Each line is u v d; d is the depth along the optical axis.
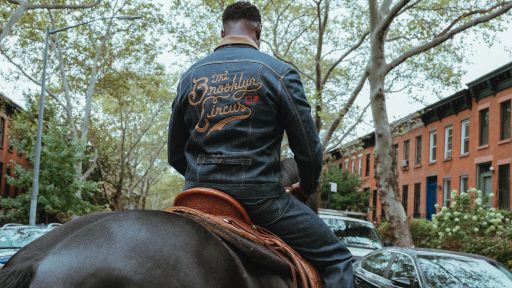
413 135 35.69
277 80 2.79
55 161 25.12
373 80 16.23
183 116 2.98
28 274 1.97
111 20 30.98
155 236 2.18
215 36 25.58
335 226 13.26
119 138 52.00
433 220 16.45
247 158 2.69
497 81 25.84
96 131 44.12
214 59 2.93
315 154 2.80
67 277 1.96
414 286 7.79
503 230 15.02
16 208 25.92
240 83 2.79
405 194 36.91
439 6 20.66
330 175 38.50
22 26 29.62
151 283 2.04
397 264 8.66
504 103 25.69
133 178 55.81
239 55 2.90
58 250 2.06
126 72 34.06
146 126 51.31
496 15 15.00
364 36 22.33
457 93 28.80
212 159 2.72
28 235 13.50
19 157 40.62
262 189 2.69
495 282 7.80
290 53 30.92
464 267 8.13
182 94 2.93
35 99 27.83
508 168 24.95
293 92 2.79
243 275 2.36
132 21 30.58
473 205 16.22
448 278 7.84
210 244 2.31
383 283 8.49
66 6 18.17
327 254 2.86
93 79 31.97
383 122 16.25
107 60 33.41
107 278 1.99
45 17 31.16
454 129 30.25
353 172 43.72
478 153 27.48
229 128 2.73
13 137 28.47
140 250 2.11
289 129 2.81
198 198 2.71
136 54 32.88
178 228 2.27
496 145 25.81
